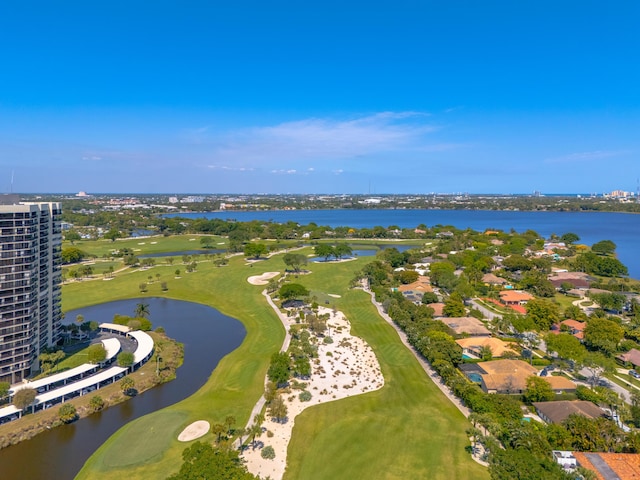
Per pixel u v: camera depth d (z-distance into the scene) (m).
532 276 189.38
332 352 116.12
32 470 67.75
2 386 84.38
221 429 72.75
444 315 144.62
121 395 92.00
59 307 118.81
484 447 71.31
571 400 84.44
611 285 179.12
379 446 72.12
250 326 141.50
